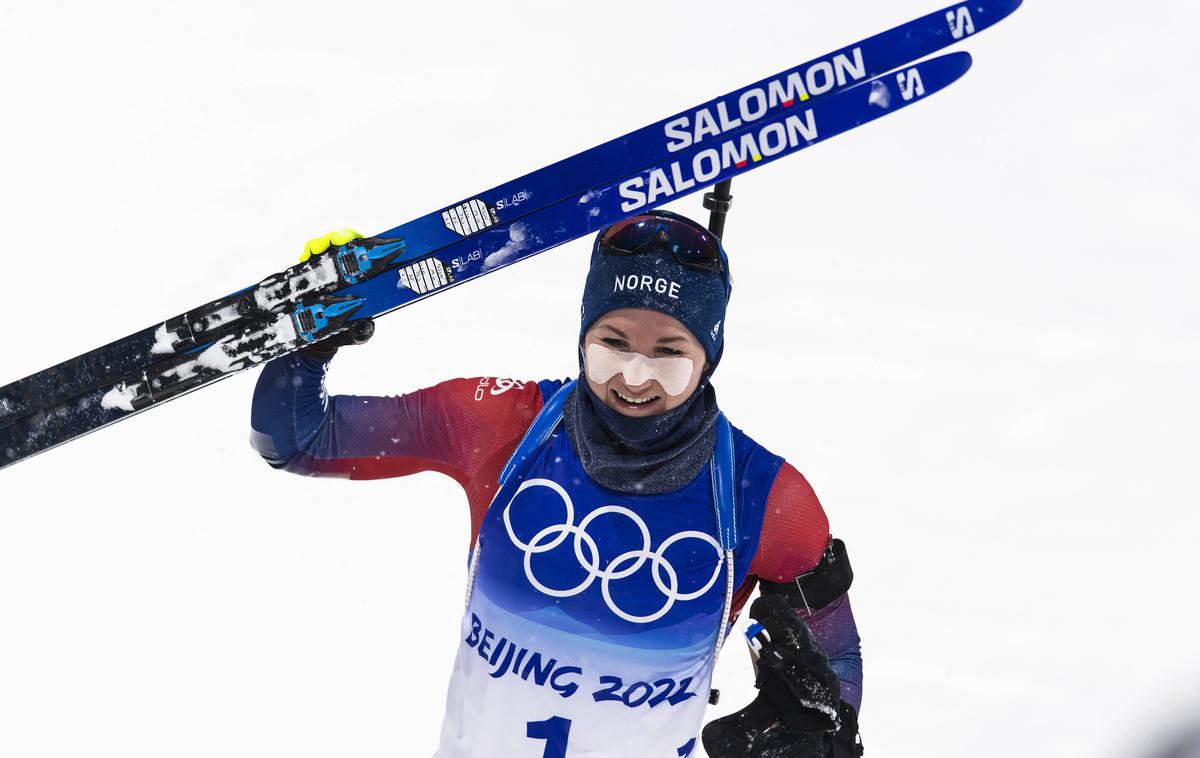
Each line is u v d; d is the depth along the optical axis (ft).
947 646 47.42
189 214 76.43
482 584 25.76
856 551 52.49
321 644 47.88
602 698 25.13
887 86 25.50
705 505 25.67
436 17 93.45
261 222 76.23
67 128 80.94
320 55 89.56
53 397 27.30
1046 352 69.41
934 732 43.16
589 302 25.70
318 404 26.66
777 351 66.85
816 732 25.20
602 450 25.38
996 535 54.13
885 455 59.11
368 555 51.57
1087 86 95.96
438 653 47.60
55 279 70.74
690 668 25.43
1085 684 45.62
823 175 84.33
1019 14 100.78
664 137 26.08
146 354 26.71
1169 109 93.97
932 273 76.07
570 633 25.09
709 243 26.07
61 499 54.65
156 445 57.21
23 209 75.15
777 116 25.85
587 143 86.28
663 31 96.89
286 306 26.12
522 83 90.02
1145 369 68.28
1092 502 56.65
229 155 81.10
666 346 25.00
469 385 27.30
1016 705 44.47
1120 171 88.38
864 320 70.54
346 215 77.41
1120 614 49.39
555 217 26.09
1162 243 80.79
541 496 25.63
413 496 54.54
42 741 43.65
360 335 26.12
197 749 43.42
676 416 25.36
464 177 81.61
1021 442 61.16
